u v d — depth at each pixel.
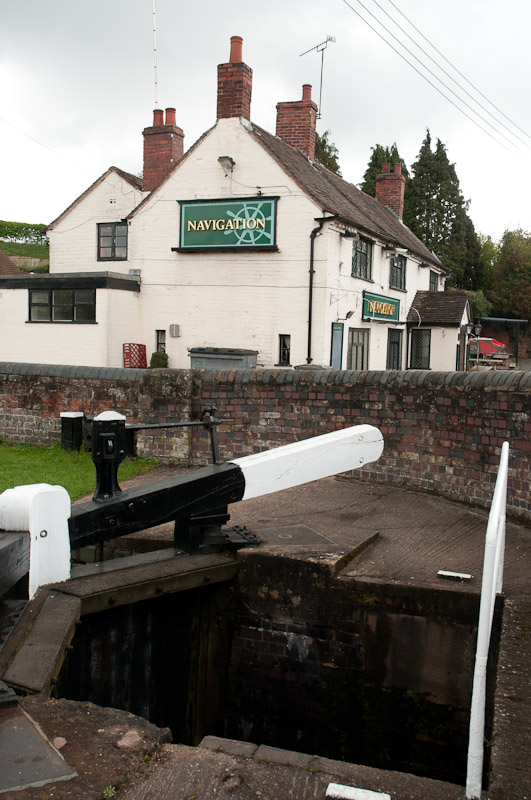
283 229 18.11
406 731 5.31
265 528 6.69
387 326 22.97
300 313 18.19
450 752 5.16
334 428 8.85
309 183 18.70
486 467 7.56
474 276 50.09
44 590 4.82
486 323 45.50
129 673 5.31
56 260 23.44
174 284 19.53
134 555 5.94
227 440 9.43
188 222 19.05
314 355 18.08
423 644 5.20
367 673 5.41
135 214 19.67
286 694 5.74
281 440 9.16
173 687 5.73
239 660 5.89
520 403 7.10
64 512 4.99
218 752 3.13
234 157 18.39
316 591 5.57
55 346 19.33
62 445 10.10
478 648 2.66
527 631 4.20
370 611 5.38
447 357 24.97
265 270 18.48
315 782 2.88
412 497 8.03
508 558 5.86
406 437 8.44
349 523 6.93
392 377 8.47
